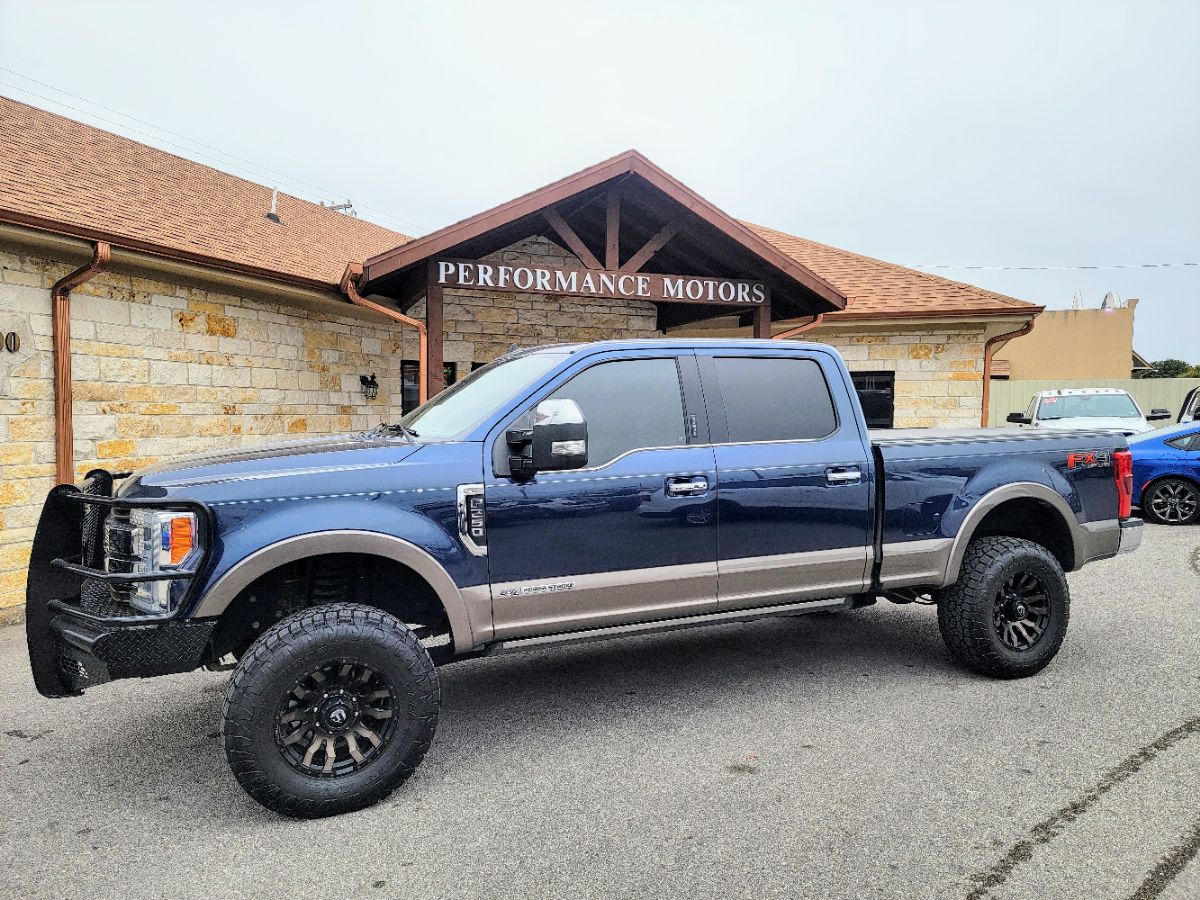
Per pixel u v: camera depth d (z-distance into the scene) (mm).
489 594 3549
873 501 4352
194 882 2740
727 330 12750
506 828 3072
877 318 11906
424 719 3311
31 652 3410
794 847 2879
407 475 3459
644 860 2818
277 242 10102
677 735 3941
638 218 9695
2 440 6531
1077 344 33094
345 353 10242
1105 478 4934
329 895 2652
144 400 7715
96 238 6645
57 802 3352
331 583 3760
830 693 4488
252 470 3328
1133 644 5266
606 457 3848
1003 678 4633
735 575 4039
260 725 3043
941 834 2947
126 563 3318
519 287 8539
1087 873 2680
